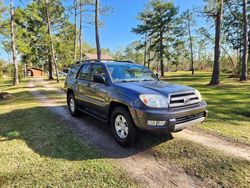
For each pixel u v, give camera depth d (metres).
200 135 5.39
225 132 5.61
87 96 6.14
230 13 28.19
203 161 4.06
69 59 35.97
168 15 35.16
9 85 26.20
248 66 23.31
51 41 27.69
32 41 32.00
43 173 3.75
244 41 19.70
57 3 29.08
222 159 4.12
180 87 4.73
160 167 3.89
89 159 4.21
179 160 4.13
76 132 5.77
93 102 5.81
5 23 24.03
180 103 4.32
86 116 7.49
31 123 6.82
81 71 6.77
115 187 3.32
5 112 8.84
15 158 4.37
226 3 20.81
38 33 31.41
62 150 4.66
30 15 28.39
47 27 28.62
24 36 30.16
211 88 15.09
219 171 3.71
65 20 33.25
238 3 20.64
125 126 4.65
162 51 35.91
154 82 5.29
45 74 71.94
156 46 36.91
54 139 5.31
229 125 6.23
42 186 3.38
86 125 6.40
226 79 22.91
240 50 31.47
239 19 28.45
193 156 4.27
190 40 39.94
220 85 16.80
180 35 35.91
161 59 36.19
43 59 35.94
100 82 5.37
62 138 5.35
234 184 3.35
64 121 6.89
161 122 4.04
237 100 10.19
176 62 37.12
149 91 4.37
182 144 4.83
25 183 3.47
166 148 4.65
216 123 6.42
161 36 36.28
